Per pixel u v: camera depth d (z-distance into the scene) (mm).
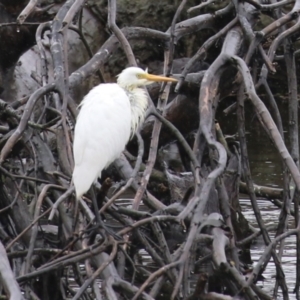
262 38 11523
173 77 12297
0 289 9477
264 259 9789
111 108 10086
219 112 26156
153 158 10484
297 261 11281
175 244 11953
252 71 12727
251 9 12836
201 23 13141
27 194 12680
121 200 16672
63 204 10508
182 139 10547
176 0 25312
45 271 9211
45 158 11250
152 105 10789
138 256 12734
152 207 11227
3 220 11586
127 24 25641
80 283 10117
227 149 13836
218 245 9742
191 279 11398
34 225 9914
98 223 9500
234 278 9508
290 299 11781
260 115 10078
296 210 11922
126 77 10859
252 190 11836
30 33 15141
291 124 12344
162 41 12516
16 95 17297
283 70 25422
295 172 9711
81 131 9867
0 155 9742
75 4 10789
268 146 23578
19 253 10375
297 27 11703
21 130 9859
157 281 9445
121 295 9844
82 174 9586
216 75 11102
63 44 10555
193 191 10625
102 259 9383
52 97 12023
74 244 9805
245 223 13867
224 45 11805
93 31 24172
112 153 10008
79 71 11375
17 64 17875
